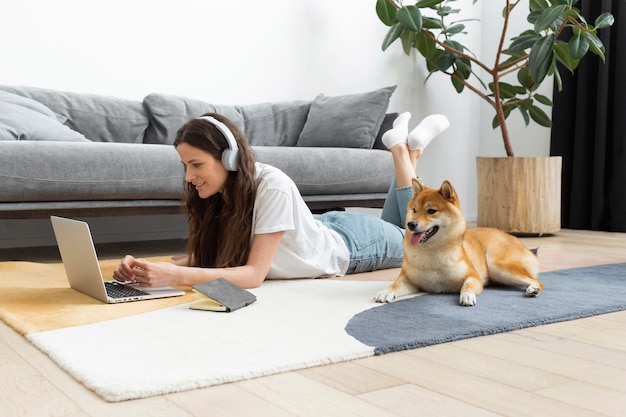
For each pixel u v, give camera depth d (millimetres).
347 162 3725
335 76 4676
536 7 4168
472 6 5359
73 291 2113
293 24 4477
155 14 3988
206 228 2285
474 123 5441
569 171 4703
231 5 4234
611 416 1115
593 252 3344
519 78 4418
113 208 3033
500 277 2191
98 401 1168
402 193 2793
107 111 3680
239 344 1484
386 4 4184
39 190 2795
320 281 2346
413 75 5051
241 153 2154
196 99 4070
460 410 1135
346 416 1104
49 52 3682
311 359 1376
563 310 1894
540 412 1130
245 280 2119
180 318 1735
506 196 4137
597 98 4488
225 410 1130
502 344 1569
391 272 2633
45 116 3293
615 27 4445
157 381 1220
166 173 3102
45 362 1395
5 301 1940
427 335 1588
